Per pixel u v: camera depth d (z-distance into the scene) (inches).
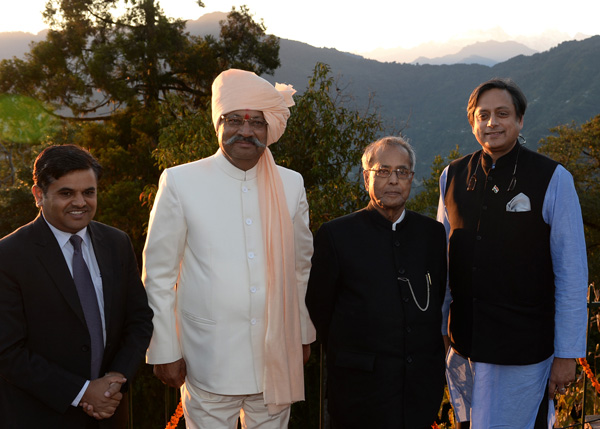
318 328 97.8
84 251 84.4
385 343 89.0
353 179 392.5
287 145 412.5
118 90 751.7
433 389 90.9
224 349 90.9
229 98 89.1
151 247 92.5
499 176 96.4
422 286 91.5
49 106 809.5
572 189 92.2
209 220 91.9
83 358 81.5
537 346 95.6
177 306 95.3
